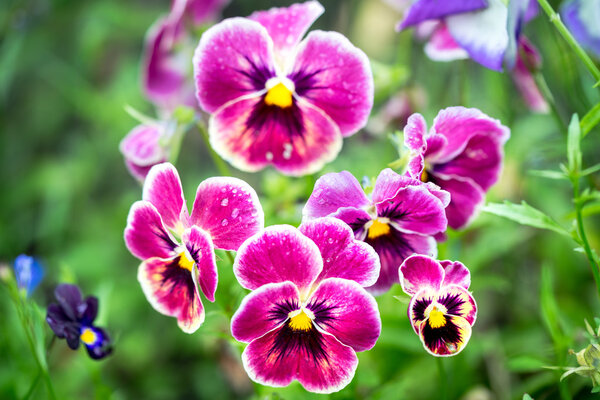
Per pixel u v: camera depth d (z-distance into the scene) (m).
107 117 0.86
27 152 0.98
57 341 0.64
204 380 0.70
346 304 0.37
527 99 0.50
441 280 0.37
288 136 0.41
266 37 0.40
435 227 0.39
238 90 0.41
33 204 0.91
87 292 0.77
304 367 0.38
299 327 0.38
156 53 0.53
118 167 0.92
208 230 0.39
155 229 0.40
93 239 0.84
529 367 0.47
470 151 0.42
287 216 0.52
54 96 0.98
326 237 0.38
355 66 0.40
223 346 0.59
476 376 0.57
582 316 0.57
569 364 0.47
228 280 0.46
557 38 0.51
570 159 0.40
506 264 0.63
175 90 0.56
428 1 0.42
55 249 0.85
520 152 0.60
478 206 0.42
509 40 0.42
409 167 0.39
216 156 0.47
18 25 0.81
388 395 0.48
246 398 0.61
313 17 0.41
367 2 0.85
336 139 0.41
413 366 0.53
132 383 0.70
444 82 0.71
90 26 0.89
